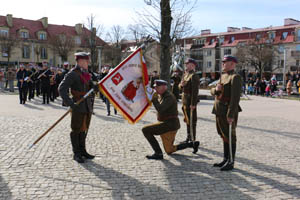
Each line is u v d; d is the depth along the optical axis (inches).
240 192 159.2
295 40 2119.8
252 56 1850.4
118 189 159.2
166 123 212.1
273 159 220.1
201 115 442.0
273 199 151.7
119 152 228.1
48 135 274.1
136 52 216.7
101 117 390.9
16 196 147.3
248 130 331.9
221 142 266.1
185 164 203.8
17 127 308.5
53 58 2071.9
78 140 206.5
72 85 201.3
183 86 254.1
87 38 1485.0
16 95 711.1
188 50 2596.0
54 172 181.2
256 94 1056.8
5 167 186.9
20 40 1851.6
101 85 204.4
